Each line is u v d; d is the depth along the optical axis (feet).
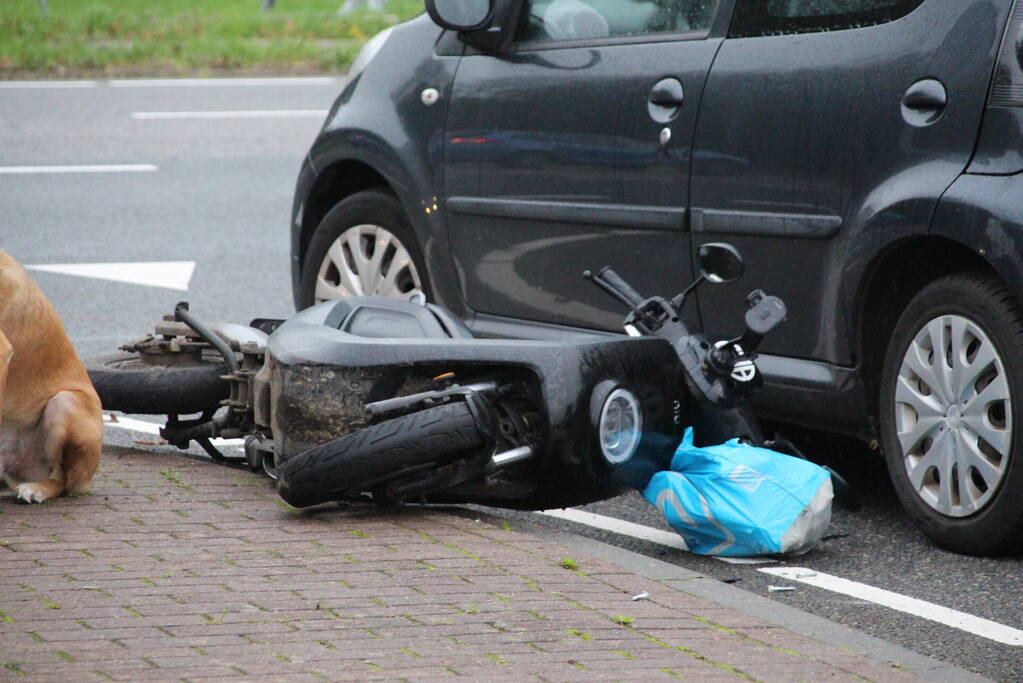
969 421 56.44
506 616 46.44
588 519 64.18
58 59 242.78
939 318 57.57
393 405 54.65
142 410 67.67
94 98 213.66
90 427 60.23
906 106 58.03
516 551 53.31
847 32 60.75
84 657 42.16
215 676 40.73
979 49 56.13
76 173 161.89
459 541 54.29
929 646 48.96
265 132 187.73
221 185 156.97
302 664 41.83
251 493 61.11
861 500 60.49
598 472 55.67
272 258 126.00
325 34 283.38
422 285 78.28
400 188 77.66
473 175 74.13
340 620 45.73
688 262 65.67
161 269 121.08
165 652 42.68
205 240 132.46
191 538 54.44
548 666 42.19
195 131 187.83
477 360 56.08
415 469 54.34
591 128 68.74
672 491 57.77
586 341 56.18
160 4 330.95
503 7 73.97
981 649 48.73
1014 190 54.24
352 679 40.73
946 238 56.90
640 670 42.11
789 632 46.24
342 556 52.34
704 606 48.32
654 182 66.39
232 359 66.33
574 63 70.23
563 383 54.95
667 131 65.67
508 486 57.16
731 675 42.06
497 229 73.41
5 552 52.54
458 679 40.91
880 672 42.91
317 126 192.65
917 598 53.52
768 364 63.82
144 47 250.98
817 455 71.61
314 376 57.77
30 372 59.93
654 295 67.26
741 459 57.41
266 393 61.87
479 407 53.67
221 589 48.55
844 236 59.82
